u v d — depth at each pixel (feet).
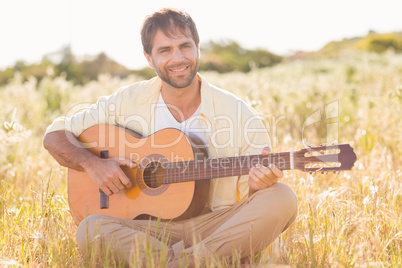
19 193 13.01
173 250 8.55
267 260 8.20
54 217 9.81
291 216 8.70
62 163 10.24
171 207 9.45
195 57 9.80
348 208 9.57
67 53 91.25
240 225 8.45
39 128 24.45
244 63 123.13
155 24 9.77
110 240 8.06
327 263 8.18
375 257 8.39
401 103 17.30
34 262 8.60
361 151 15.71
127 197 9.71
